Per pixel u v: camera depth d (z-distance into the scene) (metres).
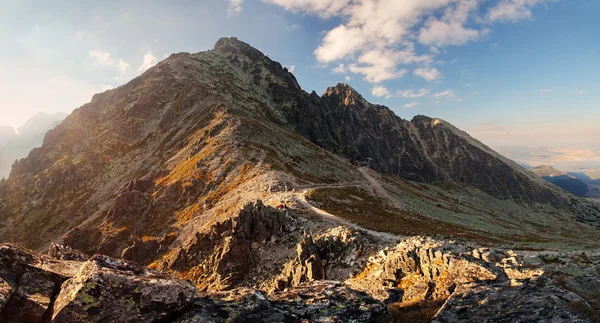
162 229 104.00
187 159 146.62
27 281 12.64
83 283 11.62
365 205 99.88
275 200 88.50
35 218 153.75
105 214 136.38
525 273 21.05
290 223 69.00
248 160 127.69
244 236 64.31
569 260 26.25
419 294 25.47
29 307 11.53
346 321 13.68
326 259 48.31
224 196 106.88
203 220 96.69
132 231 109.00
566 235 176.38
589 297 16.53
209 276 61.16
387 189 151.38
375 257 43.81
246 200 95.94
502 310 15.08
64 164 181.12
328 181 132.38
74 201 157.50
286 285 47.31
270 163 125.81
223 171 121.94
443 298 20.67
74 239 109.88
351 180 148.50
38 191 168.50
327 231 57.88
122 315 11.52
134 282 12.36
